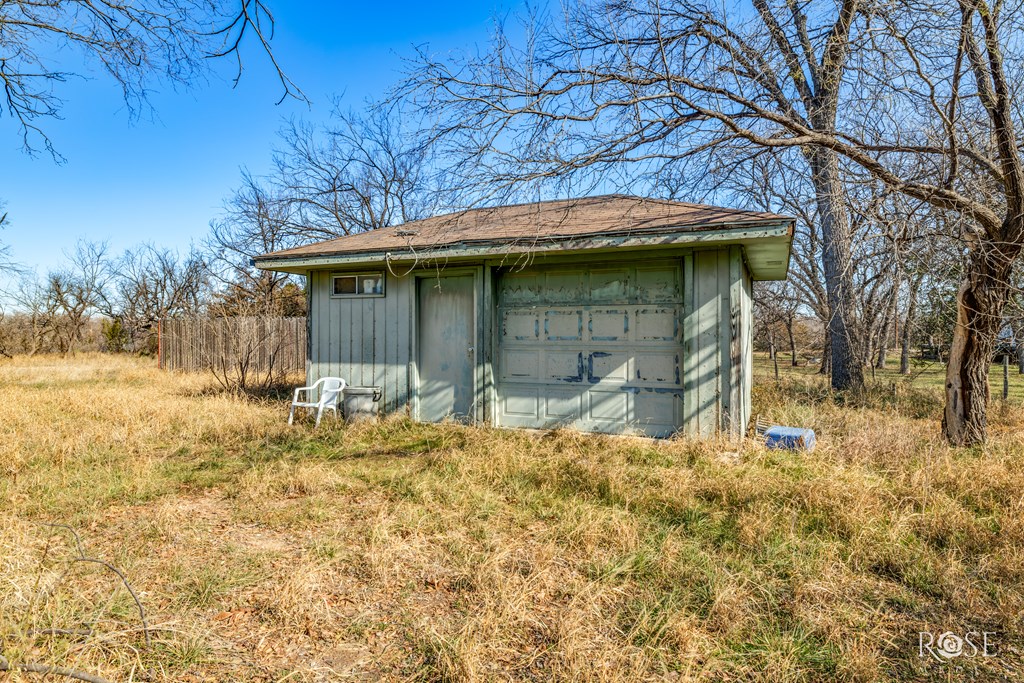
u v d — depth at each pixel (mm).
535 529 3732
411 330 7691
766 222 5348
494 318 7289
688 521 3879
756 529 3643
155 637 2430
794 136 5797
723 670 2283
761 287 16344
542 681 2197
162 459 5605
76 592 2719
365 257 7102
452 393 7578
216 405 8617
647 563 3227
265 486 4633
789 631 2566
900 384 12008
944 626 2631
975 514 4047
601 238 5910
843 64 5539
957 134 5707
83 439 5996
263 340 12656
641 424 6637
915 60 5039
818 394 10461
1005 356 10398
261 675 2217
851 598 2885
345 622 2635
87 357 23109
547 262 7086
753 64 5793
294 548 3479
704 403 6168
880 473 4941
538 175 5332
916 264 5809
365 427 7035
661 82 5473
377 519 3889
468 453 5660
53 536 3506
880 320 12602
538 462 5230
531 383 7176
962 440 5969
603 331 6840
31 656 2164
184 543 3508
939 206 5520
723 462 5273
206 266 21656
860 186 5855
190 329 15078
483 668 2240
